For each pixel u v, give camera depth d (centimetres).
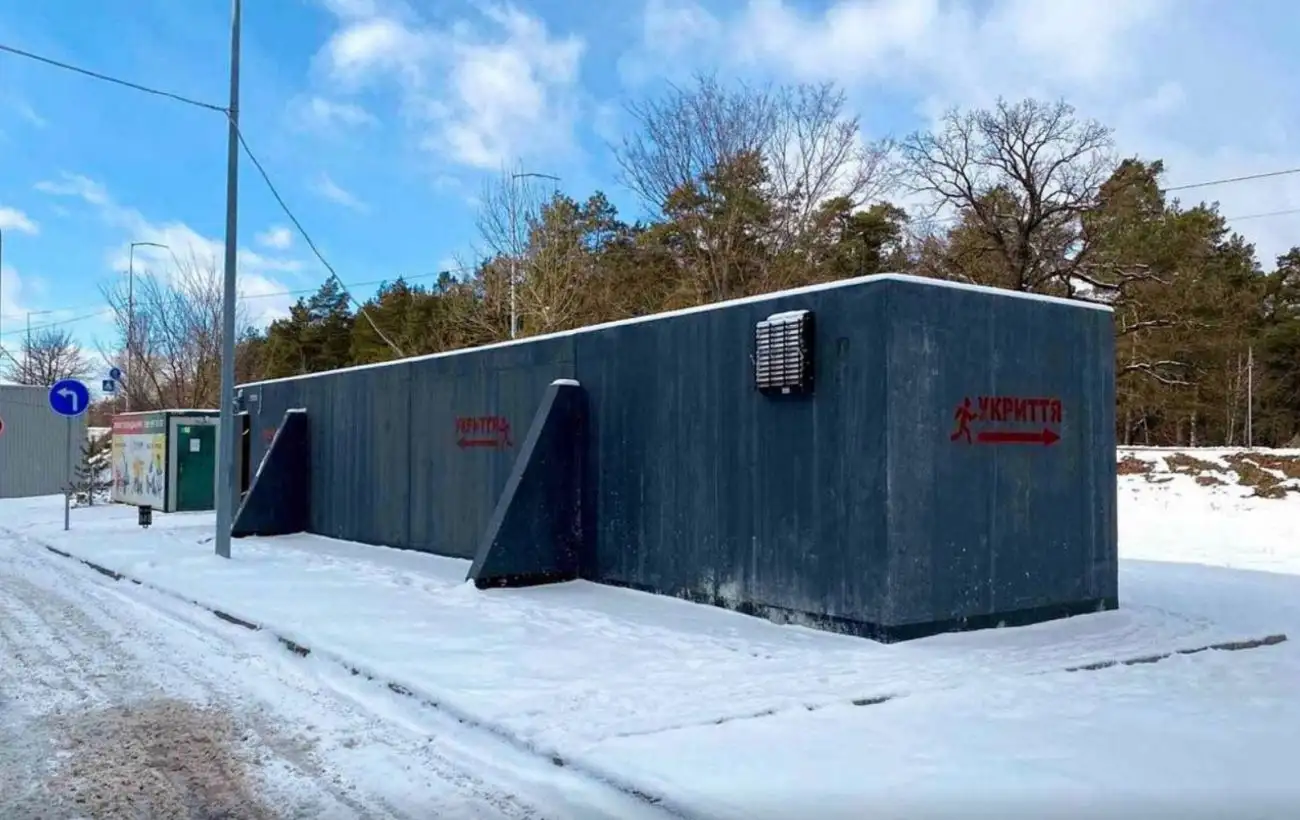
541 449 1196
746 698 679
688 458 1062
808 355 916
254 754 608
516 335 3394
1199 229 3834
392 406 1612
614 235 4047
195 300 3969
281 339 5641
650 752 572
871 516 862
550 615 991
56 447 3244
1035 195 3616
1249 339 4328
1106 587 1018
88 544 1681
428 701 698
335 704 720
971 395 912
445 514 1471
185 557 1491
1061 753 572
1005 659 797
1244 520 2067
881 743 587
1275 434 5100
